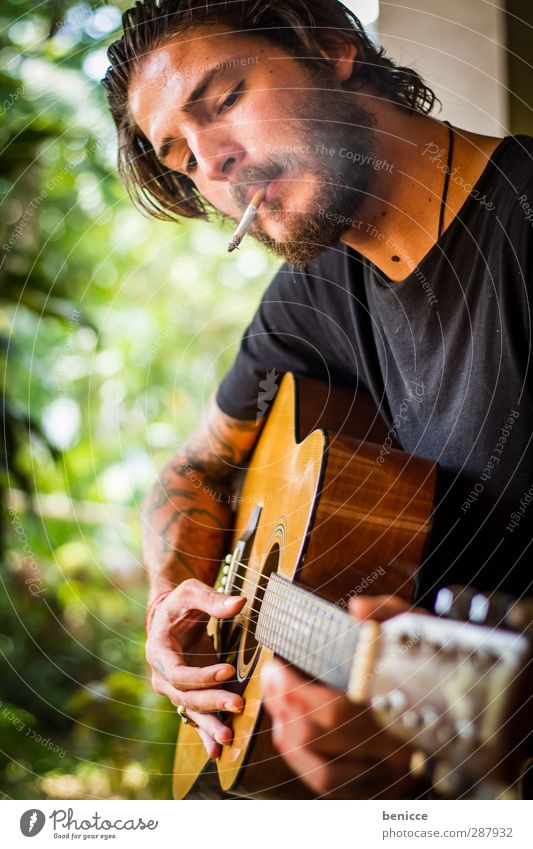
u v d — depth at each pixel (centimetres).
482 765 52
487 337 89
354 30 103
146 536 131
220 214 128
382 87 103
